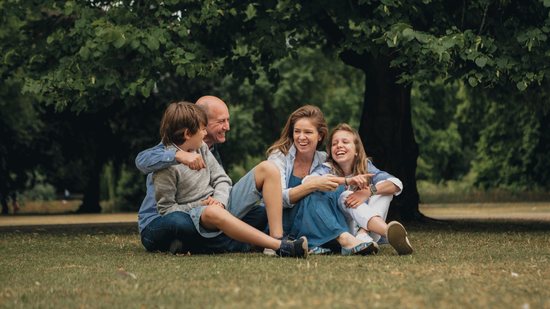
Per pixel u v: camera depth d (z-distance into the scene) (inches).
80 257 255.4
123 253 270.8
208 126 292.7
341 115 1529.3
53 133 1155.9
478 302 150.5
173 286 173.3
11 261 243.3
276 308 142.3
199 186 261.0
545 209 967.0
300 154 276.4
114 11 458.0
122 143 1143.0
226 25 527.5
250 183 254.4
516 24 446.9
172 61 448.8
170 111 259.3
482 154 1300.4
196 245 258.1
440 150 1640.0
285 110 1531.7
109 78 449.1
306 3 483.5
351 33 473.4
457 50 429.1
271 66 578.6
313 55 1497.3
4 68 518.6
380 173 281.1
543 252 264.8
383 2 437.7
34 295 164.9
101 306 148.4
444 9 474.6
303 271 200.2
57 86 451.8
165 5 465.7
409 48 427.2
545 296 160.6
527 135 1163.9
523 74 433.1
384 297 154.9
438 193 1476.4
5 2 493.7
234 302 150.0
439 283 176.6
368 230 259.6
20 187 1242.0
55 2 494.6
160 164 252.1
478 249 279.4
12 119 1144.2
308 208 257.1
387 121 546.6
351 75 1553.9
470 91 726.5
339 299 152.3
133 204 1362.0
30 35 521.7
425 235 380.2
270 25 496.1
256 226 265.4
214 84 1178.6
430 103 1606.8
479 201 1393.9
